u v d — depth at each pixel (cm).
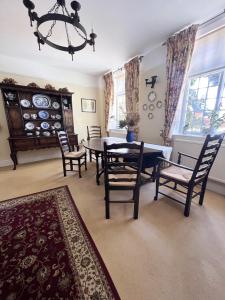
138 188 164
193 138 261
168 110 284
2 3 185
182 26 242
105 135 517
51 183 267
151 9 203
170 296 98
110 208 193
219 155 226
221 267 117
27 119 371
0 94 342
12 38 267
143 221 169
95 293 100
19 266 118
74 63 390
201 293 99
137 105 361
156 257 125
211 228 158
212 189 242
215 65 228
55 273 112
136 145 150
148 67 331
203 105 257
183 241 141
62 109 407
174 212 184
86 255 127
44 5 191
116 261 122
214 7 202
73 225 163
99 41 282
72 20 142
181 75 258
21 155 390
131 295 99
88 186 255
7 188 249
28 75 376
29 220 171
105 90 479
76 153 314
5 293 100
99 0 185
